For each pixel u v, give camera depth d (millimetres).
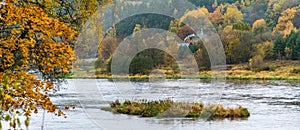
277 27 70062
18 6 8945
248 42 65312
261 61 63938
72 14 12492
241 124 20812
